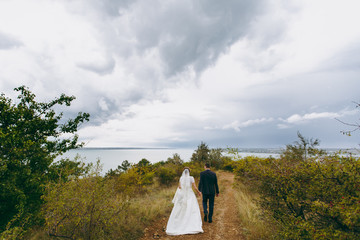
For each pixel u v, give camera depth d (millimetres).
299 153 5809
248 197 6648
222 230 4680
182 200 5039
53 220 3365
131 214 5254
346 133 2445
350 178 2438
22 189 4707
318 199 2898
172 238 4293
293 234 2814
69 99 6434
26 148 4973
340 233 2158
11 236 3383
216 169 17984
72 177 3859
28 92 5832
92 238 3604
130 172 9156
